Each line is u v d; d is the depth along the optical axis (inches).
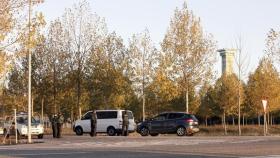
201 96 2251.5
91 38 1975.9
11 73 2038.6
